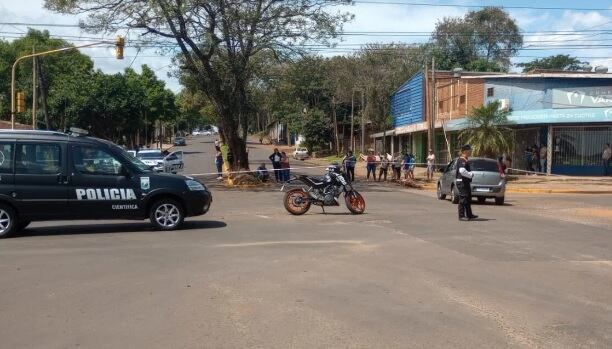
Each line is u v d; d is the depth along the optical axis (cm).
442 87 4241
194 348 547
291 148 8350
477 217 1530
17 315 649
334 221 1466
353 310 668
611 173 3111
